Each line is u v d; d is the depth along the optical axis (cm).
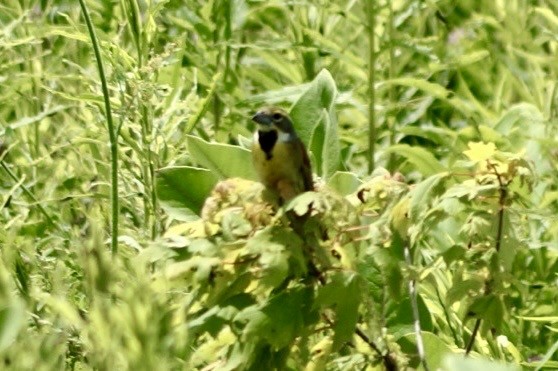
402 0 1354
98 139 1110
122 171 1055
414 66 1509
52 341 700
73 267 980
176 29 1323
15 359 659
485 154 812
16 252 933
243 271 790
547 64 1519
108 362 646
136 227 1039
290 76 1365
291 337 789
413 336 911
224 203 801
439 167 1241
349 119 1427
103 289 683
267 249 773
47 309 863
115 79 1026
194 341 884
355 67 1307
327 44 1278
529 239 1115
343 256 802
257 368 802
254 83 1432
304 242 793
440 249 1012
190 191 977
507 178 815
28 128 1187
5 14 1260
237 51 1357
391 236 812
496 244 820
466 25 1566
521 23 1559
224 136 1258
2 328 629
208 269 777
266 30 1467
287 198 804
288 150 813
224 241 789
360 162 1330
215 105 1274
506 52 1588
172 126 1034
